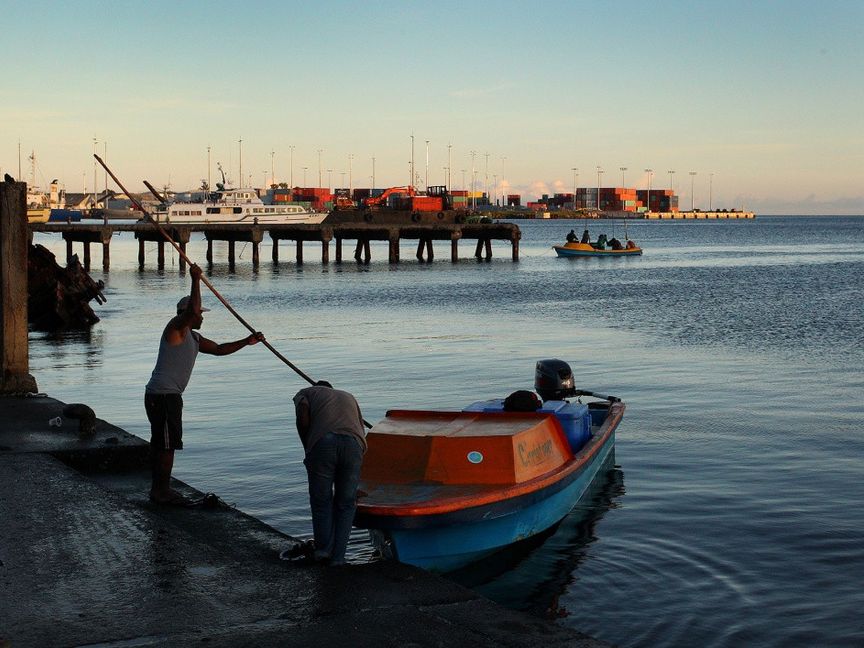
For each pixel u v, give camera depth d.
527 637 5.77
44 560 6.79
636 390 19.23
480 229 77.19
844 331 29.94
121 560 6.85
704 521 10.48
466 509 8.15
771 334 29.20
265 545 7.73
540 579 8.77
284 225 68.31
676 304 40.41
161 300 43.12
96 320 33.25
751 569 8.99
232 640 5.51
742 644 7.37
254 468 12.77
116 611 5.89
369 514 7.83
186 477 12.29
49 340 28.98
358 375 21.33
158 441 8.77
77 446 10.24
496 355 24.66
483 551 8.80
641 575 8.87
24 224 13.50
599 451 11.47
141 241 66.12
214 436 14.81
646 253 99.25
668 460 13.30
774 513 10.76
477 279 57.78
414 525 7.89
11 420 11.65
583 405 11.78
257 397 18.38
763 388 19.36
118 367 23.12
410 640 5.65
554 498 9.84
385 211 104.12
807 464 13.02
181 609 5.97
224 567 6.85
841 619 7.82
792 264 76.56
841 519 10.51
